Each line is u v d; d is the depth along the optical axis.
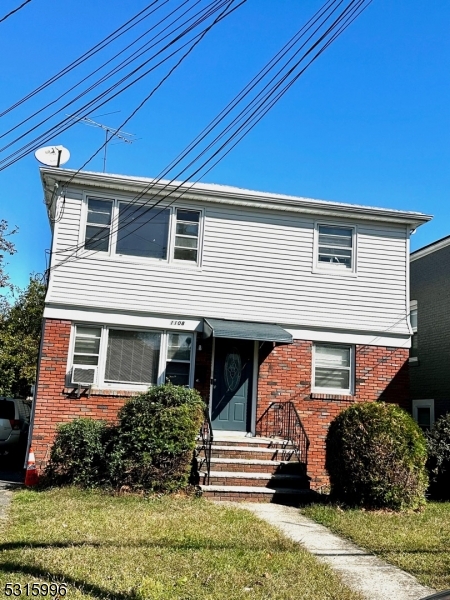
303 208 13.83
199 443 11.55
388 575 6.20
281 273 13.63
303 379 13.34
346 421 10.16
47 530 7.20
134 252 12.95
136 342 12.74
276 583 5.70
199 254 13.29
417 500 9.72
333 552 7.01
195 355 12.95
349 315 13.83
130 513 8.35
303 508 9.66
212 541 7.05
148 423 10.30
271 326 13.09
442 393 16.20
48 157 13.13
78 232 12.66
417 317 17.91
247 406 13.10
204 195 13.27
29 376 21.47
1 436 15.29
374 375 13.73
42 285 23.48
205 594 5.30
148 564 6.03
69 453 10.48
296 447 12.09
